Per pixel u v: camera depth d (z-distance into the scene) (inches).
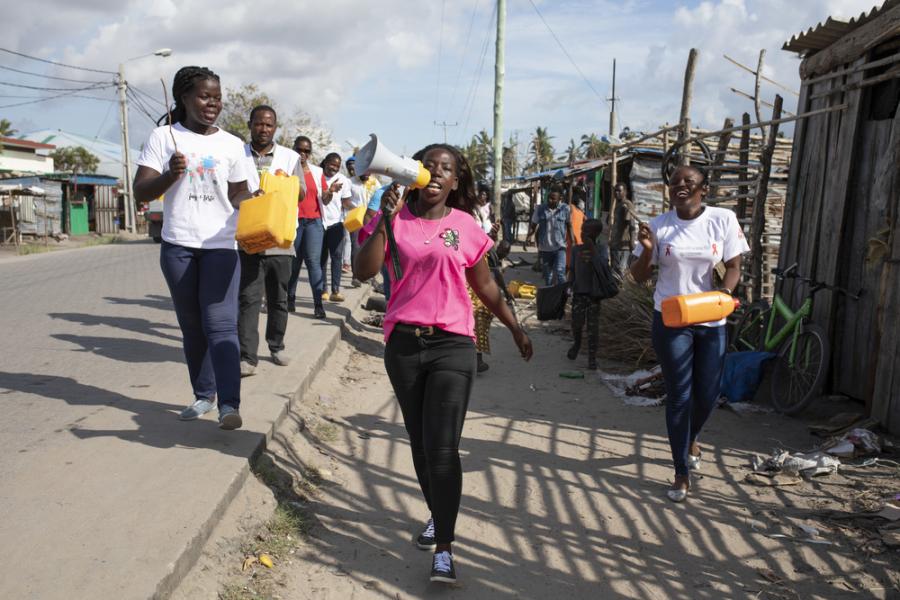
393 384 130.6
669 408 173.8
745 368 247.6
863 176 237.6
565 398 261.1
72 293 420.5
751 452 204.7
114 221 1387.8
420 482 138.3
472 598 127.4
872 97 239.6
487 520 158.6
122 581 106.4
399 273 126.6
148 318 332.8
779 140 459.8
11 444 159.8
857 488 176.2
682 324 166.7
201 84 162.9
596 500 171.3
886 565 141.1
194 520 126.5
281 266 239.6
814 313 254.5
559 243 473.7
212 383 179.8
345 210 392.2
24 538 117.6
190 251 165.0
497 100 742.5
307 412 216.5
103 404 192.4
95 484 140.0
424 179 119.9
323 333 304.7
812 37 254.1
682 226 176.4
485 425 226.7
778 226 428.1
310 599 123.3
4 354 251.1
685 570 140.3
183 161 152.2
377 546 144.3
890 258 211.9
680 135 406.6
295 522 147.4
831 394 251.0
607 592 132.0
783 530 156.3
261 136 238.7
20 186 1131.9
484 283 133.6
